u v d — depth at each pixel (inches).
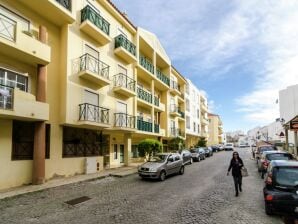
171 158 612.7
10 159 447.5
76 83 583.5
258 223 258.5
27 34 463.5
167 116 1181.1
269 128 2780.5
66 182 495.5
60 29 581.9
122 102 784.3
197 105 1899.6
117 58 774.5
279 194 259.4
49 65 544.1
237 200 356.5
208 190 430.3
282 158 528.7
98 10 697.6
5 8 461.7
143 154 806.5
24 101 433.7
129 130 752.3
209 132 2891.2
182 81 1509.6
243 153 1653.5
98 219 274.8
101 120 639.8
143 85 1023.0
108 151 791.7
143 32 944.9
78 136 618.8
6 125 446.9
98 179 563.8
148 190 437.1
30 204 341.4
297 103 1462.8
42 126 486.0
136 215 288.8
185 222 264.1
